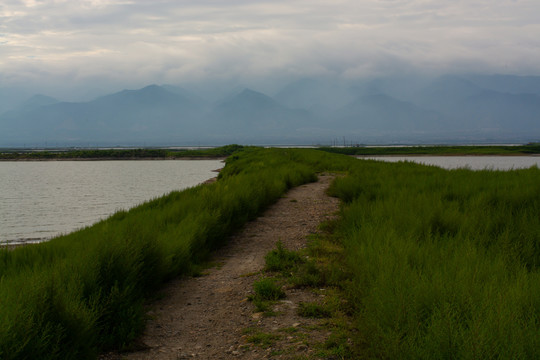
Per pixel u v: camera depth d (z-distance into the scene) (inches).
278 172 788.0
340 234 346.3
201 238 324.5
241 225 419.5
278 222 438.6
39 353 136.7
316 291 218.1
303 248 318.3
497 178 536.1
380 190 490.0
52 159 5920.3
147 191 1637.6
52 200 1368.1
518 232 257.9
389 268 186.9
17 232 810.2
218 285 248.7
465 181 508.1
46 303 154.5
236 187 499.8
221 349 160.7
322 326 173.9
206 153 6122.1
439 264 195.8
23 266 257.0
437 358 117.1
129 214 499.8
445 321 126.4
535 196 354.3
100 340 165.6
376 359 130.3
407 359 120.1
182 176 2519.7
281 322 181.5
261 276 256.8
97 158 5969.5
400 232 273.1
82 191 1663.4
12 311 142.9
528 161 3708.2
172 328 185.9
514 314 131.5
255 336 167.6
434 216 302.7
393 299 149.3
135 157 5969.5
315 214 469.1
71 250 281.3
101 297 184.9
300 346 155.2
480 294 149.9
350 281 221.9
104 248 220.8
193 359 153.7
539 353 115.4
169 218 385.1
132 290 203.9
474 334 118.6
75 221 953.5
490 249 230.4
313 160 1370.6
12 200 1378.0
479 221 290.8
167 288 247.8
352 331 165.2
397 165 953.5
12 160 5861.2
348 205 463.2
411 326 133.1
